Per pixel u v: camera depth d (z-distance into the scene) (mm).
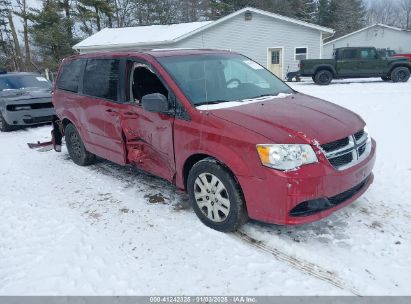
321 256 3234
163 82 4090
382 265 3098
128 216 4199
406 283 2883
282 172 3119
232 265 3213
